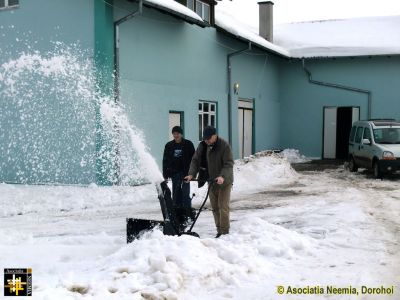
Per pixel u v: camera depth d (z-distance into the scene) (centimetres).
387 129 1756
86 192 1287
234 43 2227
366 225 845
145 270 527
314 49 2670
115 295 466
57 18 1453
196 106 1883
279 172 1695
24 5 1513
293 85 2783
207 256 573
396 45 2559
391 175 1797
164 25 1670
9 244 742
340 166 2239
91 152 1378
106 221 945
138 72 1530
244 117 2383
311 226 841
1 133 1534
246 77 2367
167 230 674
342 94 2689
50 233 839
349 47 2611
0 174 1541
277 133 2783
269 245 648
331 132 2720
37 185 1448
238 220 926
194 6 1878
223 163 746
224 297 486
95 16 1388
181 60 1778
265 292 499
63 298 448
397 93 2595
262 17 2814
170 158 980
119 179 1386
